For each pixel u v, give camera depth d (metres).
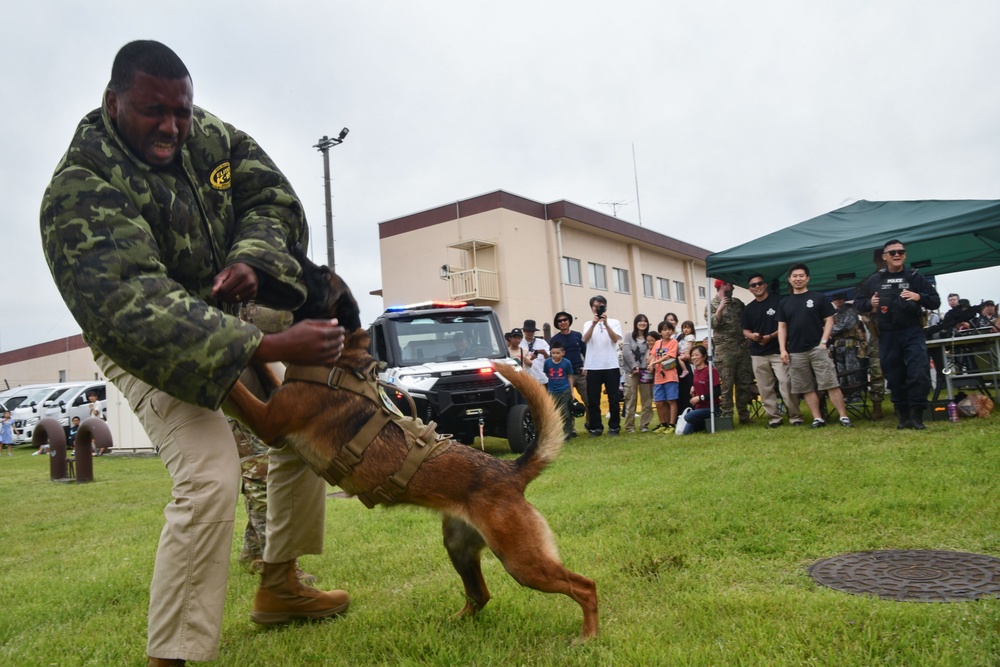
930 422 8.10
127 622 3.37
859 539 3.96
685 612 3.00
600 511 4.98
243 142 3.02
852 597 3.08
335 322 2.61
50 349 44.62
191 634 2.49
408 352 9.41
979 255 12.12
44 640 3.13
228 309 2.88
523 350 10.91
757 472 5.79
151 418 2.66
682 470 6.25
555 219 26.05
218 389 2.39
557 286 25.92
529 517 2.83
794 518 4.37
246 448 4.29
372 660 2.74
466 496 2.81
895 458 5.85
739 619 2.88
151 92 2.37
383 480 2.79
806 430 8.38
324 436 2.81
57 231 2.33
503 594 3.43
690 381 10.58
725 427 9.55
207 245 2.73
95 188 2.36
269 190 2.97
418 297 26.23
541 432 2.98
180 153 2.64
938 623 2.71
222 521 2.57
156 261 2.42
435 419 8.65
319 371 2.85
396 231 26.81
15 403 25.22
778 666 2.43
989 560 3.47
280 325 3.07
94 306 2.30
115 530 6.05
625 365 11.05
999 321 10.70
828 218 10.20
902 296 7.61
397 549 4.47
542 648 2.77
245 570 4.29
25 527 6.61
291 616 3.26
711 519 4.49
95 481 10.35
